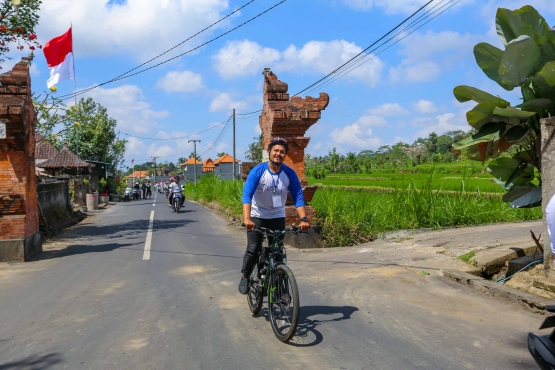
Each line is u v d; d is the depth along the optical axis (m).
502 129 6.49
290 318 4.29
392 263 7.69
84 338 4.45
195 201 32.59
